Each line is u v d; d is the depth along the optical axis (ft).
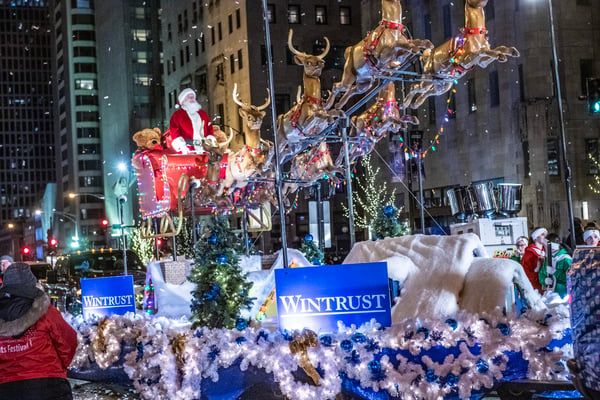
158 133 65.05
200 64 306.76
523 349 25.57
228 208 62.13
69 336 24.77
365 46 40.40
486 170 168.45
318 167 55.26
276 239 240.53
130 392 37.29
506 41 161.79
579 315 16.92
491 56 38.27
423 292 27.94
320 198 63.16
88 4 482.69
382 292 27.27
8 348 23.82
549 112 153.48
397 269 28.60
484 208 53.67
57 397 24.25
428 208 184.03
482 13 38.60
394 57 39.52
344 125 43.96
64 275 84.48
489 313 26.35
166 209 58.34
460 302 27.55
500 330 25.64
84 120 477.36
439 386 25.71
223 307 33.22
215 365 30.22
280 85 262.88
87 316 42.91
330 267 27.73
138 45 420.77
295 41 264.93
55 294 84.02
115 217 424.05
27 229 625.00
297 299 28.04
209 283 33.50
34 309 23.90
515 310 26.27
